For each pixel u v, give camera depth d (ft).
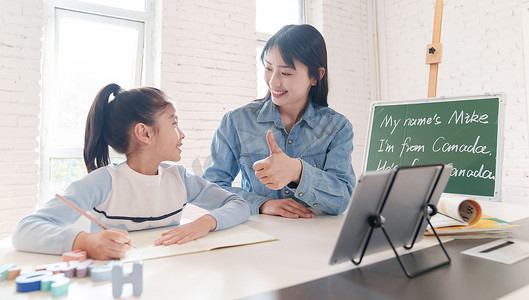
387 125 4.75
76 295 1.42
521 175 8.18
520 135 8.22
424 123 4.42
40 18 7.20
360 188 1.50
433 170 1.80
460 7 9.44
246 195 3.66
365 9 11.87
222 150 3.99
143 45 8.82
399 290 1.43
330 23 11.07
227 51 9.27
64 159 7.96
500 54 8.63
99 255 1.91
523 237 2.31
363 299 1.34
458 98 4.24
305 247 2.15
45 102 7.69
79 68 8.23
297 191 3.12
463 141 4.03
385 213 1.69
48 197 7.73
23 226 2.17
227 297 1.38
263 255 1.99
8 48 6.88
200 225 2.47
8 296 1.42
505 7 8.53
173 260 1.90
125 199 2.84
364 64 11.71
